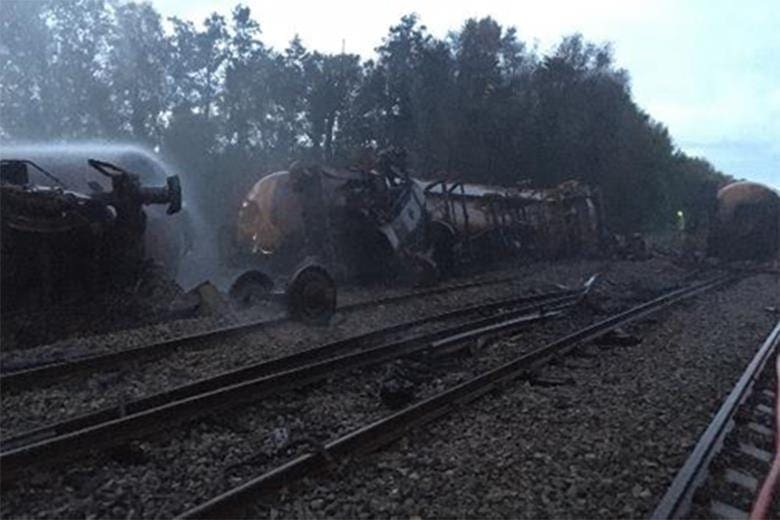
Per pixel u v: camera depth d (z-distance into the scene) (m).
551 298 20.94
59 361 10.31
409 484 6.75
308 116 50.31
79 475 6.53
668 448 8.11
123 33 46.03
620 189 61.50
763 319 19.06
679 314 18.67
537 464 7.40
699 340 15.05
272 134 49.16
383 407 9.22
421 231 22.14
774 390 11.46
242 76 48.78
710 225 38.44
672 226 75.00
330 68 51.22
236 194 38.19
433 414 8.51
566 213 33.41
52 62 42.94
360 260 20.33
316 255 19.38
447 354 12.17
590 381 10.93
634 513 6.45
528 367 11.16
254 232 20.70
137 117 43.97
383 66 54.81
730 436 8.61
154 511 6.00
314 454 6.77
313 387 9.74
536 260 31.69
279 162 43.28
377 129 51.78
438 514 6.23
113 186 13.52
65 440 6.70
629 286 25.11
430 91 53.91
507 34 64.19
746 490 7.10
